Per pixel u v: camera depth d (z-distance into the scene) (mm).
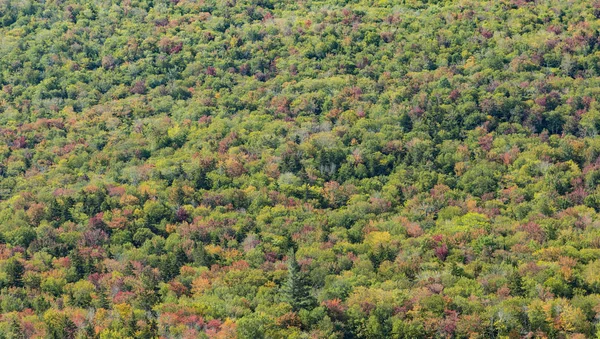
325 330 157500
